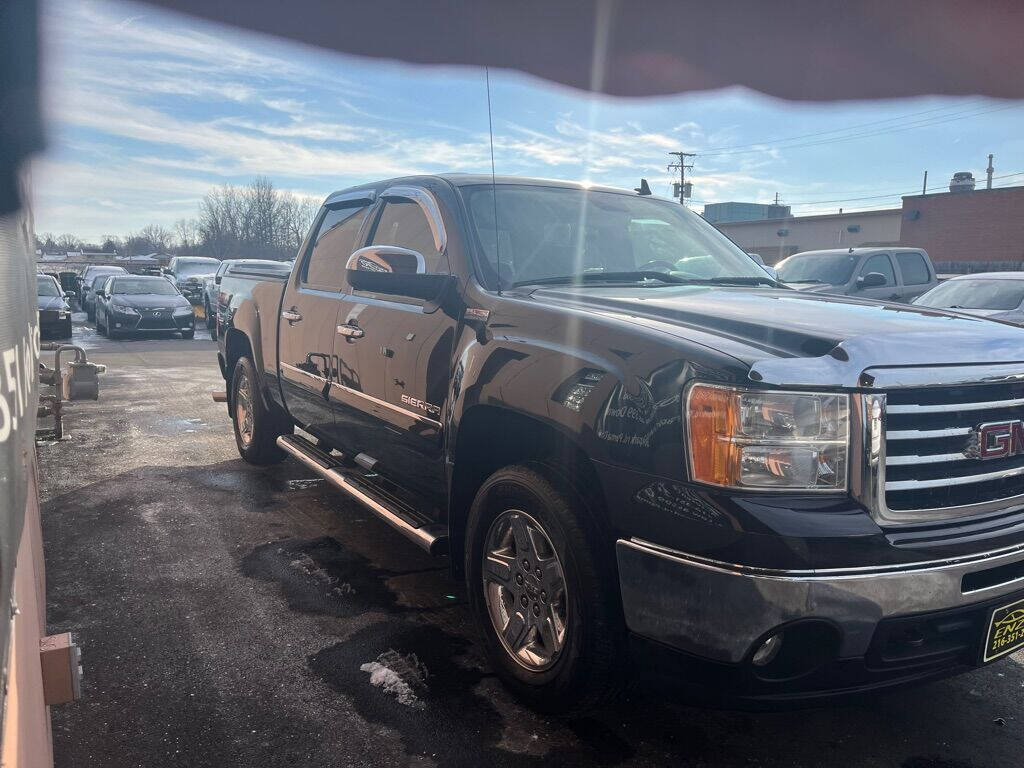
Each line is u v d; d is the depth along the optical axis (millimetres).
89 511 4914
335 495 5309
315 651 3146
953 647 2264
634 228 3895
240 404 6078
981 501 2322
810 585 2029
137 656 3080
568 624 2480
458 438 3020
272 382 5211
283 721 2654
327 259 4586
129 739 2537
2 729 866
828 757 2523
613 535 2361
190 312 18969
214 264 26734
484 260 3297
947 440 2287
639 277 3494
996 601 2270
